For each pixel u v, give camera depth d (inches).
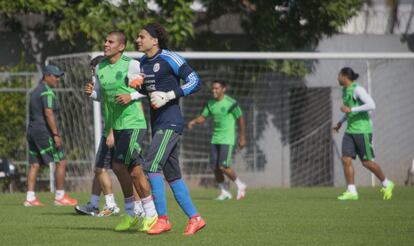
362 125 2188.7
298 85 3208.7
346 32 3361.2
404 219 1557.6
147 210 1339.8
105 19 2901.1
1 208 1966.0
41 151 2071.9
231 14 3152.1
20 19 2982.3
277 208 1884.8
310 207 1907.0
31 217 1673.2
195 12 3078.2
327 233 1305.4
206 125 3129.9
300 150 3225.9
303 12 3117.6
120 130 1344.7
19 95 2878.9
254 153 3159.5
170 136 1253.7
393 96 3275.1
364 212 1734.7
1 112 2851.9
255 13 3102.9
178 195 1280.8
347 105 2191.2
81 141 2874.0
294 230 1354.6
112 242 1192.2
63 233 1331.2
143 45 1273.4
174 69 1263.5
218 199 2317.9
